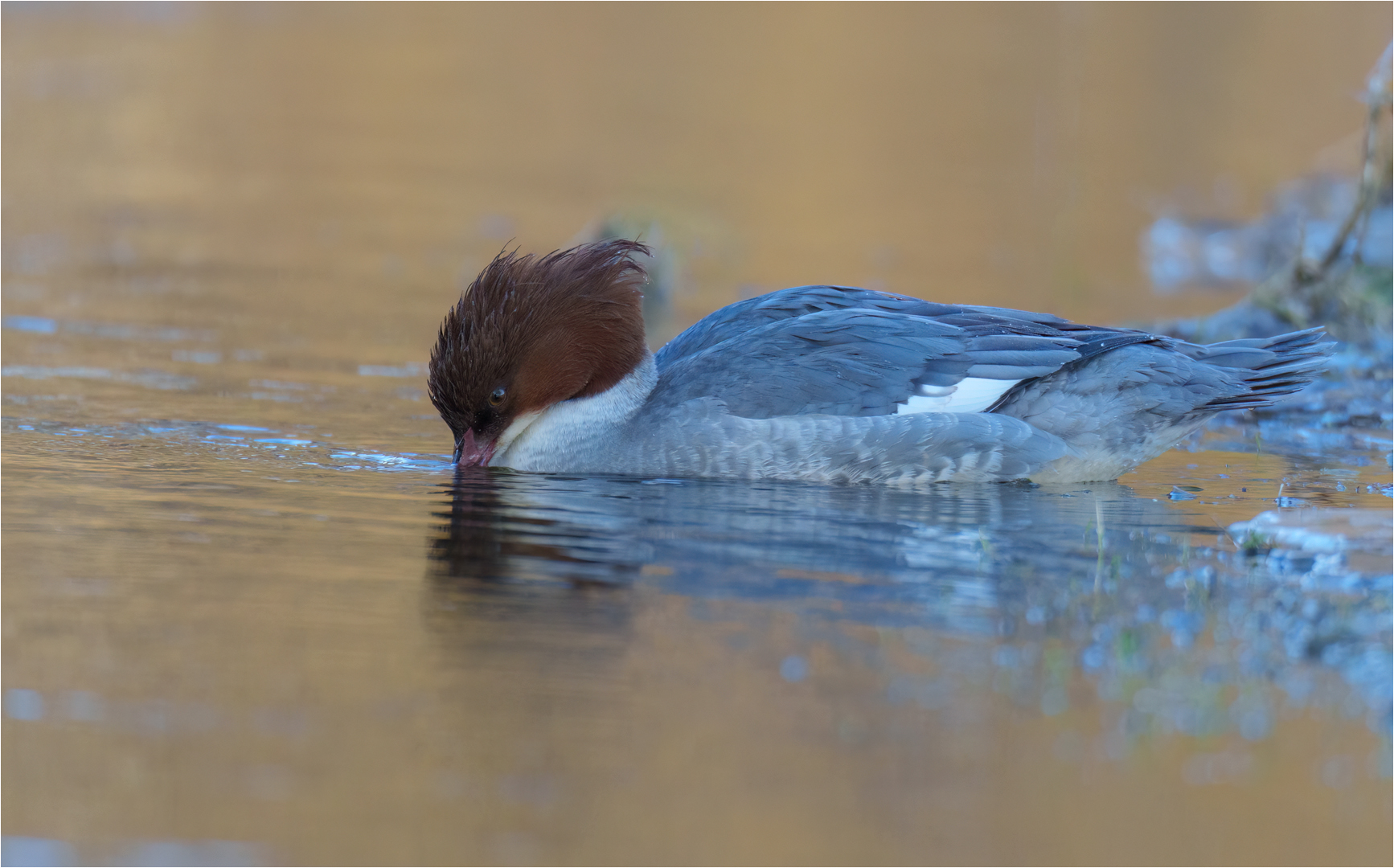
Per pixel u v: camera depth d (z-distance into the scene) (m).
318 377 14.12
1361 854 6.09
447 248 21.02
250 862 5.87
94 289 17.59
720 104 33.47
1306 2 44.66
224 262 19.58
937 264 21.12
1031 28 43.69
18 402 12.54
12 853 5.90
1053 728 7.04
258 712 7.00
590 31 42.03
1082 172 27.77
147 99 30.56
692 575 8.84
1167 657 7.78
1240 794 6.56
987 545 9.48
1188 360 11.22
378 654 7.62
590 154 28.22
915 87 35.53
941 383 11.02
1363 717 7.23
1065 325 11.50
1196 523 10.12
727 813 6.28
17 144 26.38
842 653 7.77
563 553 9.21
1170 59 38.31
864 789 6.52
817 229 23.22
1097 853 6.09
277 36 38.41
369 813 6.22
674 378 11.40
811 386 11.04
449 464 11.42
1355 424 13.59
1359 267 18.03
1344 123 31.41
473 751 6.71
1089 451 11.11
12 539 9.10
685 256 20.95
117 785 6.36
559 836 6.11
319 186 24.86
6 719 6.83
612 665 7.57
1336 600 8.57
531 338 11.17
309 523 9.70
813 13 45.59
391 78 34.59
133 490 10.28
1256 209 24.92
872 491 10.83
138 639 7.72
